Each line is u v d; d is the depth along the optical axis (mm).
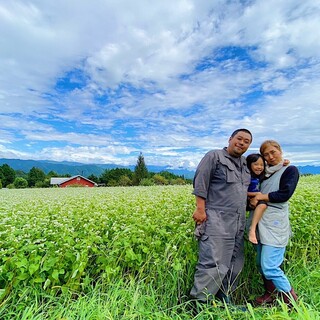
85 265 3729
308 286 4180
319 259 5023
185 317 3600
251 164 4438
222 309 3807
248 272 4762
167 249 4098
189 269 4312
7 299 3262
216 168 4246
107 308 3297
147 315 3365
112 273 3814
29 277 3459
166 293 3971
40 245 3689
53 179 71875
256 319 3221
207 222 4195
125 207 6125
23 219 5312
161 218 5152
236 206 4172
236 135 4230
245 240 4820
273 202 4102
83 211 5938
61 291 3652
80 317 3111
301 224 5113
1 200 10297
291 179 4059
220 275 3973
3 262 3521
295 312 3168
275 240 4066
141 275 4035
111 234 4562
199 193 4215
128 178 63594
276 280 3977
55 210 6324
